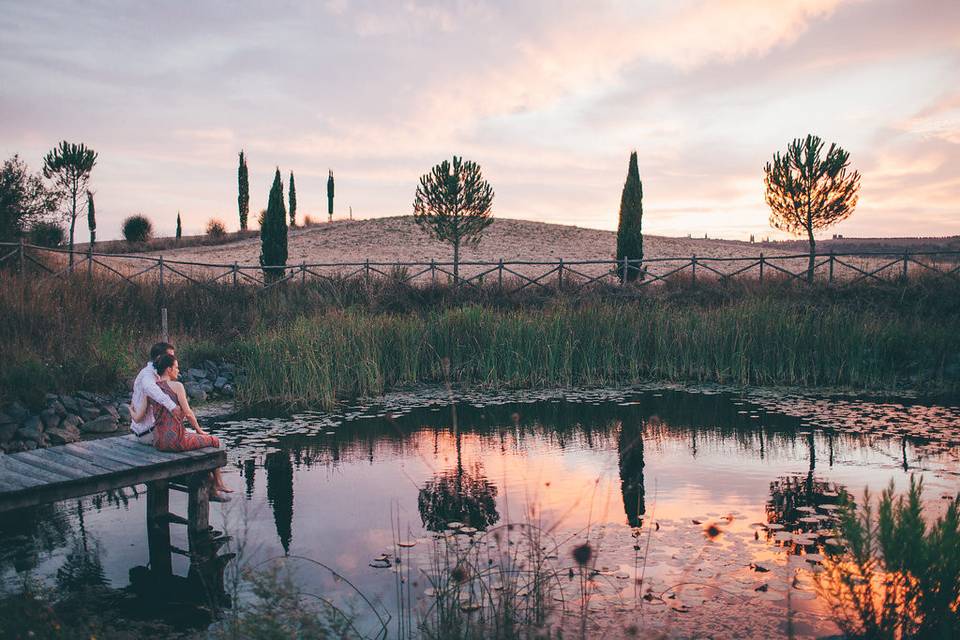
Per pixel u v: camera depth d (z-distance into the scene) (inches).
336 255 1450.5
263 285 672.4
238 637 130.8
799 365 458.0
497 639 126.4
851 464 261.0
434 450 289.0
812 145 876.6
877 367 433.7
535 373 456.1
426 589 156.2
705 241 1985.7
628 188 895.7
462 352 474.3
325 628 133.6
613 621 139.8
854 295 593.0
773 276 754.2
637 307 551.8
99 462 196.9
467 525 200.2
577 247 1640.0
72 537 197.8
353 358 437.7
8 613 136.5
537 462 269.1
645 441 302.2
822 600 149.4
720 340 467.8
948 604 119.0
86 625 139.3
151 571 171.3
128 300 534.6
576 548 99.5
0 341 371.9
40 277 532.1
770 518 201.9
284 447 295.1
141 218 1814.7
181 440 208.4
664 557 173.6
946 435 306.2
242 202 2027.6
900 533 122.7
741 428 324.2
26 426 308.2
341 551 180.4
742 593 152.8
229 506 219.9
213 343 478.0
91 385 365.4
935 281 625.3
